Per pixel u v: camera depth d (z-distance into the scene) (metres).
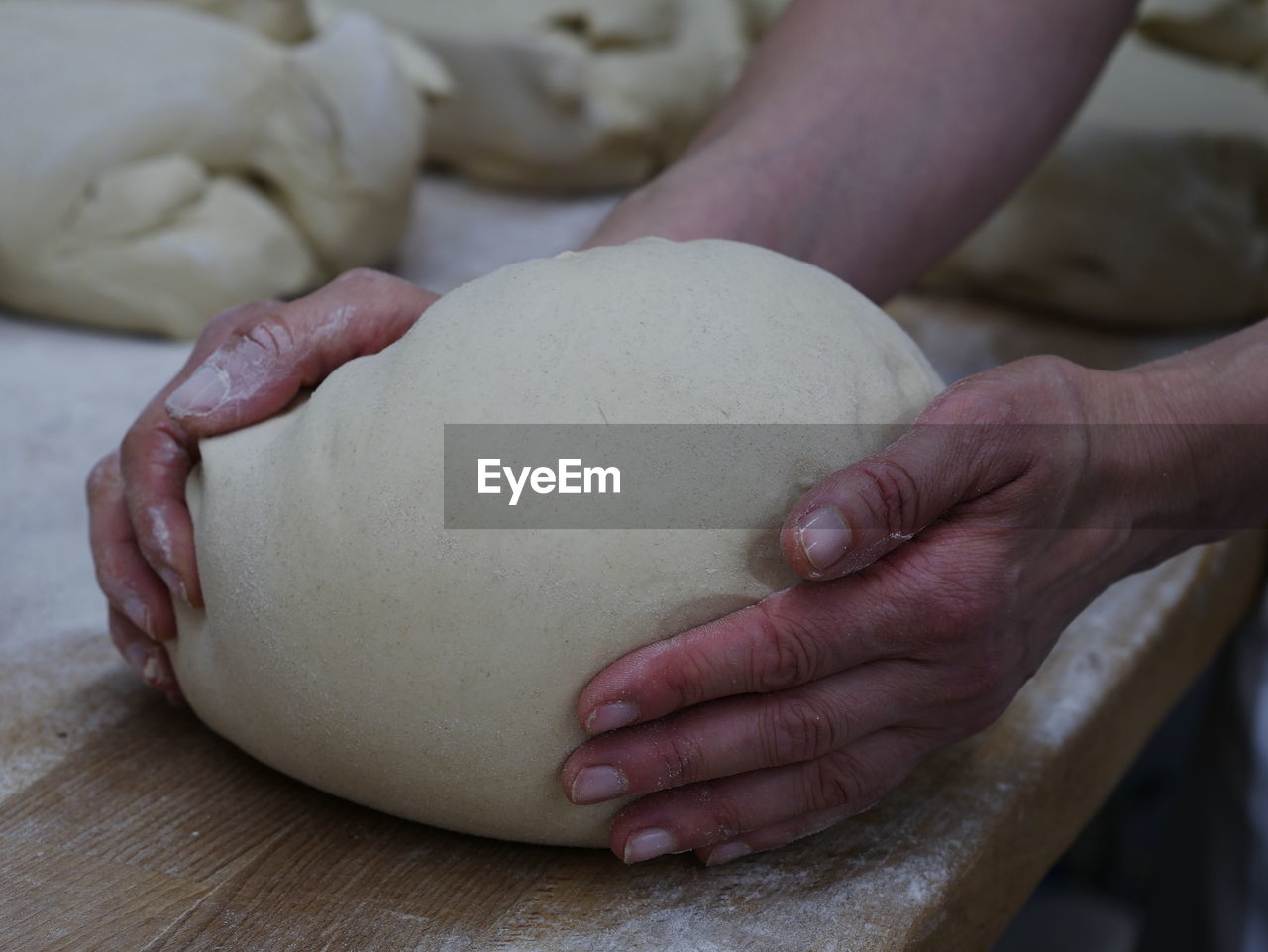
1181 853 1.75
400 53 2.13
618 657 0.71
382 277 0.90
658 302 0.76
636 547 0.71
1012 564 0.72
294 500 0.76
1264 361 0.83
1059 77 1.18
